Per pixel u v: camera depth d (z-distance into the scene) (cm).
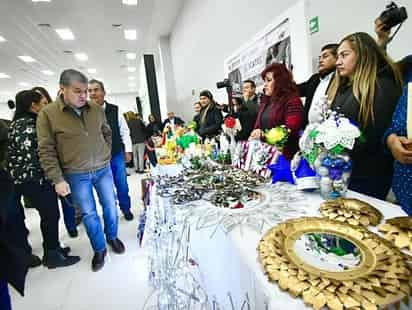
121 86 1483
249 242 59
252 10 256
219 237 67
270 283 45
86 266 175
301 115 130
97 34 618
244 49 259
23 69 883
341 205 69
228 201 85
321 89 135
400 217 61
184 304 87
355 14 146
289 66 183
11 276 88
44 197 169
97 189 179
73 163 154
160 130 535
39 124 144
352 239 53
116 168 243
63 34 589
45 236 175
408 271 42
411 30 116
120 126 245
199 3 427
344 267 45
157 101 670
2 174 87
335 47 135
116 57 858
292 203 80
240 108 220
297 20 170
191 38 500
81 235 226
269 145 114
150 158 420
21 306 140
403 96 75
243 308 55
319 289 40
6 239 88
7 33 551
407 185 73
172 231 92
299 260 48
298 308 39
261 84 226
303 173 89
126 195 253
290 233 57
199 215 78
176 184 114
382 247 49
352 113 100
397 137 71
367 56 97
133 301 138
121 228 234
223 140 158
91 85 215
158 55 820
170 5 542
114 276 161
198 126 292
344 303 37
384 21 102
